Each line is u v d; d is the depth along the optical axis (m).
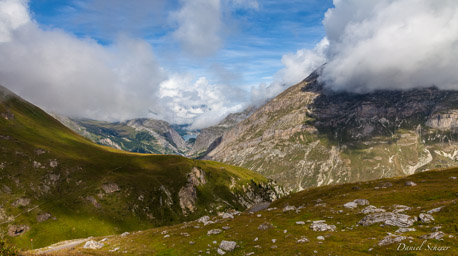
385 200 70.81
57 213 191.38
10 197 186.25
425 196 67.06
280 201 137.38
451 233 36.88
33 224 174.88
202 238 55.72
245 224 65.56
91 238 92.19
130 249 54.50
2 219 169.50
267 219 69.94
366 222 50.47
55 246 84.56
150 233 70.75
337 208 68.94
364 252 35.22
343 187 120.06
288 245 43.03
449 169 115.00
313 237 46.25
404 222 45.62
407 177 117.56
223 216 84.75
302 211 73.56
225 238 53.53
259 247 44.81
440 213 46.66
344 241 41.56
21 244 160.12
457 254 29.25
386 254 33.12
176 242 55.22
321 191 125.12
